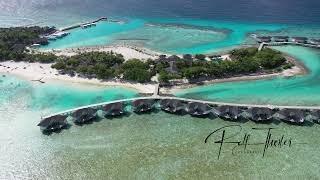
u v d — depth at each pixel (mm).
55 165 52312
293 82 76750
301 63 86688
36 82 76688
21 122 62562
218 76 78312
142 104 64688
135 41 105312
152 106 65312
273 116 62219
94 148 55781
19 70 82375
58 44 102312
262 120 61094
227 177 49562
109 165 52125
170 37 108438
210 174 50156
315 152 54312
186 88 73750
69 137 58531
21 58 87688
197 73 76250
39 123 59750
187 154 54094
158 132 59375
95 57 84938
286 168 51125
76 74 79938
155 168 51406
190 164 52031
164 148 55500
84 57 85312
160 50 97625
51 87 74562
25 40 100188
